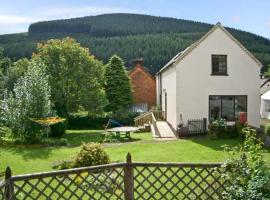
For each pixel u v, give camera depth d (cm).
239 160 927
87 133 3822
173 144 2697
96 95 4128
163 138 3052
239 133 2844
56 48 4047
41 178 831
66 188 861
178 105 3216
